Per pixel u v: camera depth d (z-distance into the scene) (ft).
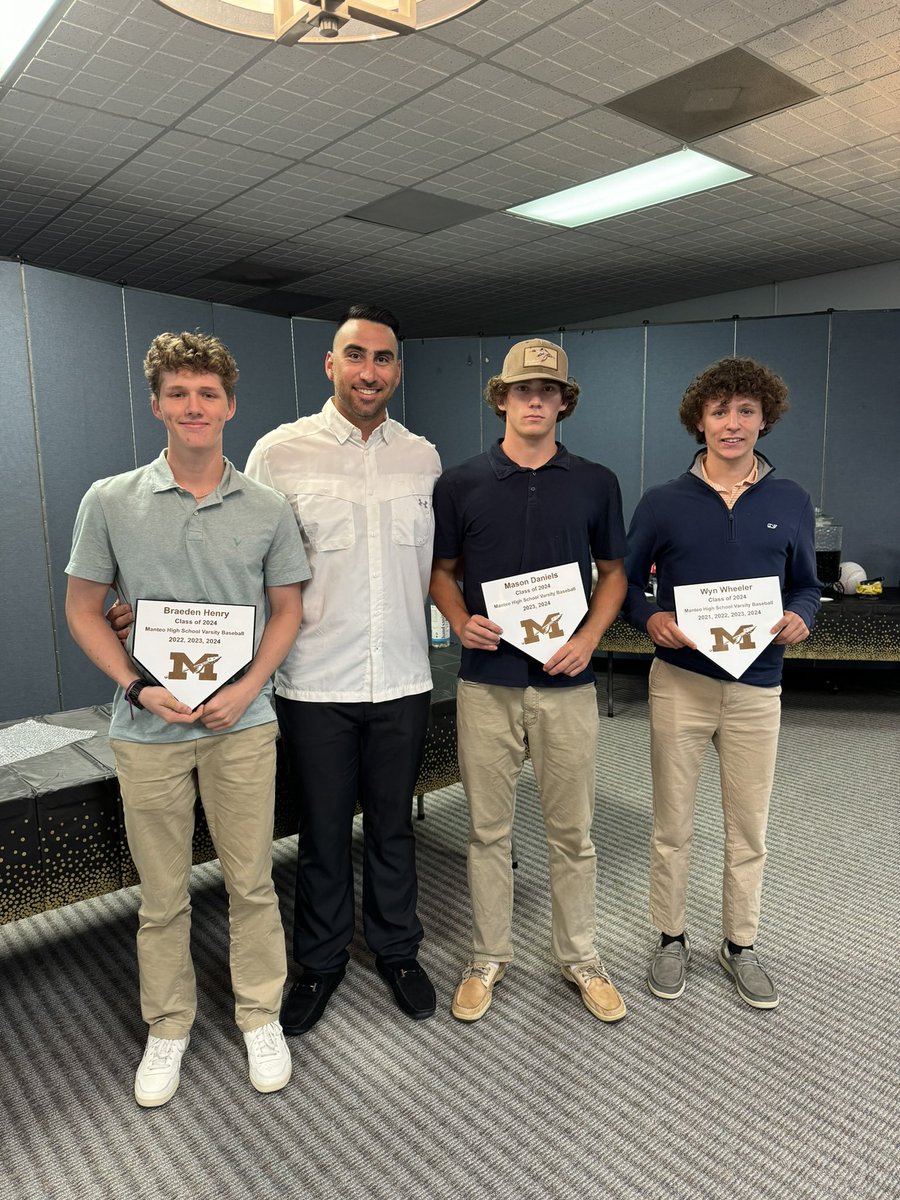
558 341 20.43
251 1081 5.96
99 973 7.49
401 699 6.46
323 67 9.75
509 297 23.32
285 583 5.91
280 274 20.27
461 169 13.23
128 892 9.11
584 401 20.45
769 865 9.43
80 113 10.98
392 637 6.40
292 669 6.34
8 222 15.93
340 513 6.20
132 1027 6.68
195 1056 6.28
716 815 10.78
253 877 5.90
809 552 6.55
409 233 16.83
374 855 6.81
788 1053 6.25
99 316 14.08
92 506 5.48
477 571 6.33
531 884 9.00
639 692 17.81
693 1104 5.74
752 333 18.65
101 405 14.24
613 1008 6.61
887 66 10.00
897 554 18.56
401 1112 5.70
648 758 13.26
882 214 15.87
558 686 6.21
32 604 13.53
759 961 7.45
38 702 13.80
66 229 16.42
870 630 15.15
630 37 9.22
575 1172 5.18
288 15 3.64
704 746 6.73
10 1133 5.57
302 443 6.29
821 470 18.71
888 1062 6.16
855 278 20.16
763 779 6.59
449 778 8.99
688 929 8.05
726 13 8.75
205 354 5.31
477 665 6.33
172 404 5.31
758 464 6.49
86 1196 5.07
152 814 5.59
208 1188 5.11
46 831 6.47
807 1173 5.16
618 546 6.45
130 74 9.91
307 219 15.81
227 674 5.51
